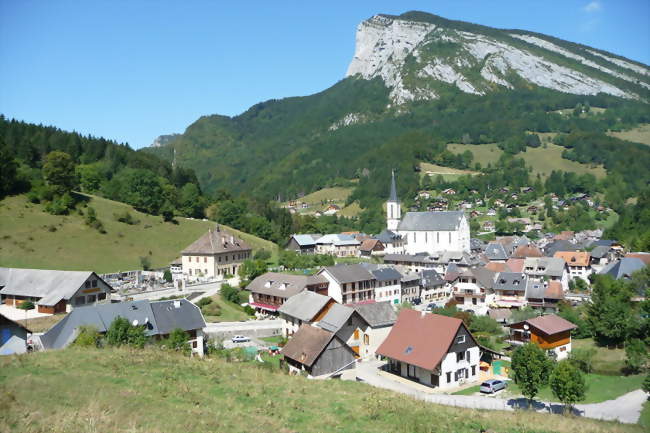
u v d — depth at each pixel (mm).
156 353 43000
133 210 159000
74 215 138625
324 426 30047
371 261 153250
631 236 167375
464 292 109875
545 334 69938
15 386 29453
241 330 79812
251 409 31266
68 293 80375
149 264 125500
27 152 168125
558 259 117188
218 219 184000
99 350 42375
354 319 70625
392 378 61938
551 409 51500
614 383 61438
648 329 72688
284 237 190875
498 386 57250
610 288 93500
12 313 80250
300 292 84500
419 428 31281
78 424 25109
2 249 111312
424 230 168125
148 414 27562
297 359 57438
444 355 57844
